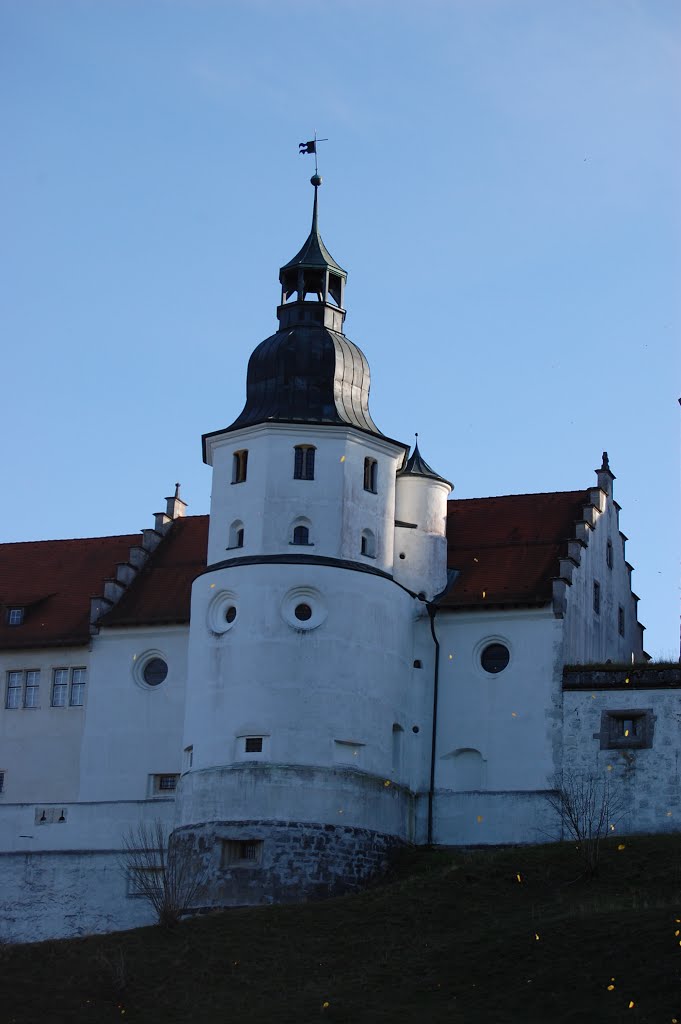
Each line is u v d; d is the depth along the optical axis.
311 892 66.12
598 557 76.75
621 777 68.69
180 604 76.31
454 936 58.69
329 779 67.56
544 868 63.59
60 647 77.06
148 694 75.19
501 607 72.25
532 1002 53.16
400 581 73.88
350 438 71.81
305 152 77.62
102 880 73.12
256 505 70.81
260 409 73.00
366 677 69.56
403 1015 53.09
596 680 70.19
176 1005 55.12
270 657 68.62
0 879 74.25
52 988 56.38
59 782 75.25
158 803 73.56
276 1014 53.78
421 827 70.94
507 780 70.31
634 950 54.72
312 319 75.00
